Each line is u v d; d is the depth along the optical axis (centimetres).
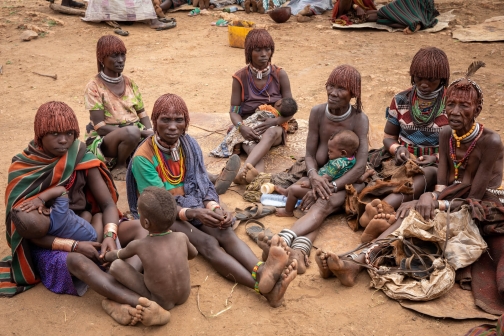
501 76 852
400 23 1117
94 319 370
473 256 394
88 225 402
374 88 828
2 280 402
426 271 389
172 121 410
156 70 945
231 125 662
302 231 443
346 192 466
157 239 363
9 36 1114
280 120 588
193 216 409
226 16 1241
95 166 416
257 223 476
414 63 479
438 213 420
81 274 371
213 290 399
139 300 352
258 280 389
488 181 421
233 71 938
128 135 528
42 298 391
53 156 400
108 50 537
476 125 419
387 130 524
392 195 457
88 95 550
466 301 378
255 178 527
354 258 403
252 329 361
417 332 355
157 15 1223
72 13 1243
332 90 462
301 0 1298
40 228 374
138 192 443
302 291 396
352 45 1051
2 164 603
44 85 873
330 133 486
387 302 384
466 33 1070
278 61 977
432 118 493
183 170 435
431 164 488
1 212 508
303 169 519
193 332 360
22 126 717
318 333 357
